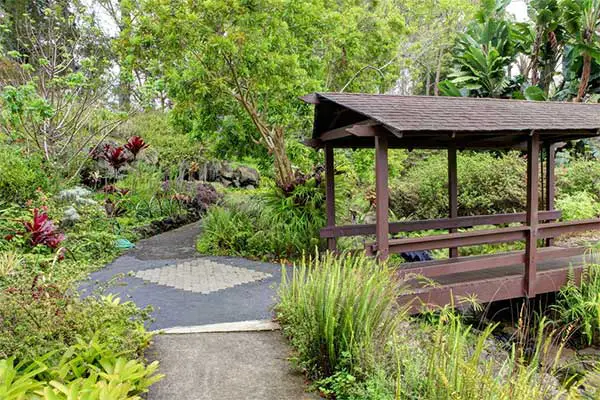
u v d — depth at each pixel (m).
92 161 9.58
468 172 8.88
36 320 2.53
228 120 7.43
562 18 10.54
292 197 6.73
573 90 11.13
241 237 6.77
